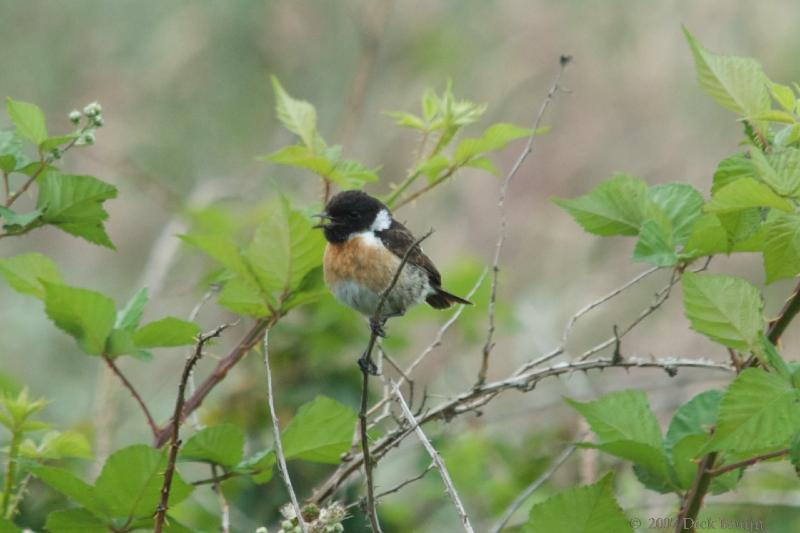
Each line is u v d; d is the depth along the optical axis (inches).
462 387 541.6
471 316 509.4
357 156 773.9
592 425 276.1
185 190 746.2
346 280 378.6
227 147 765.9
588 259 791.1
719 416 225.9
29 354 641.6
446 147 353.7
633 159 813.9
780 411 224.5
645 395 276.1
